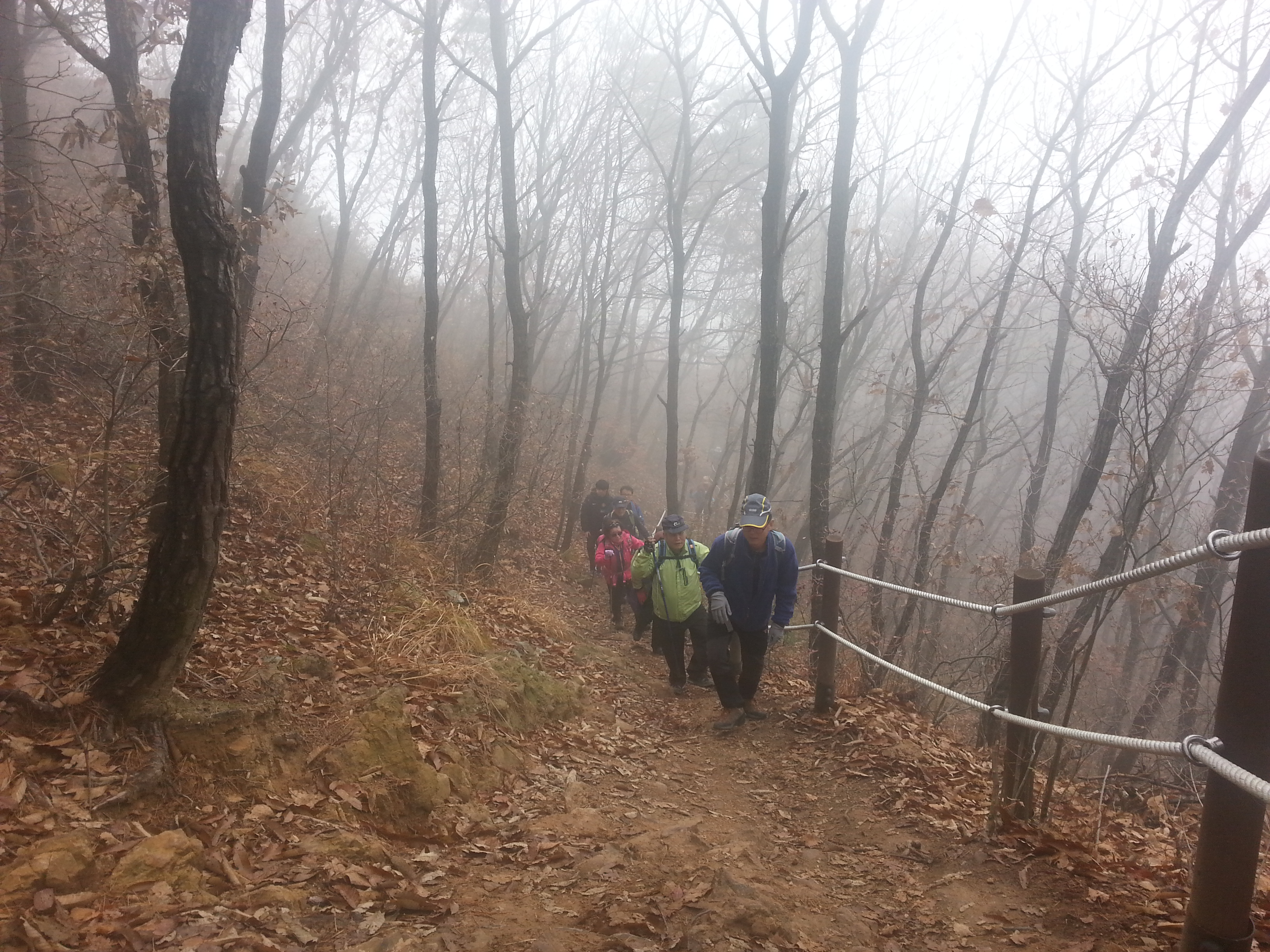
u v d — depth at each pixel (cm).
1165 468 1355
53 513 489
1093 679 1231
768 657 816
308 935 265
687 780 525
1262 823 228
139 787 315
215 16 325
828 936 312
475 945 274
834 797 489
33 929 233
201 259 327
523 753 506
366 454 930
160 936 244
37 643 382
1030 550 944
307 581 648
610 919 304
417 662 552
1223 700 229
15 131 777
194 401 336
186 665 384
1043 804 406
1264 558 218
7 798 285
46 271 620
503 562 1151
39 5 486
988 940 313
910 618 921
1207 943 236
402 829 379
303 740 396
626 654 891
